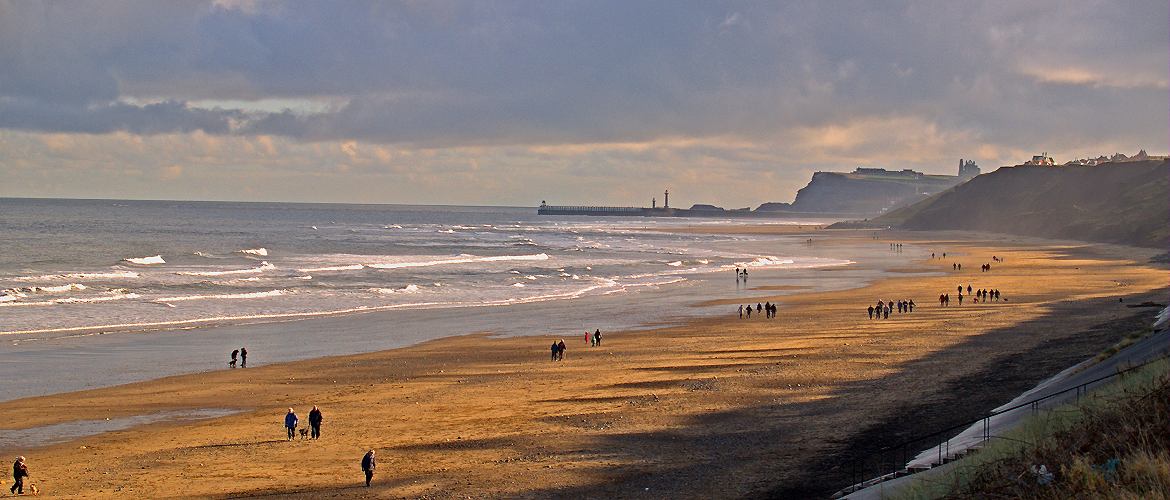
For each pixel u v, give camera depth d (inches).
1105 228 7549.2
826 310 2824.8
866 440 1082.7
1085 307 2578.7
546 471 1023.0
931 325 2305.6
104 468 1101.1
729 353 1924.2
